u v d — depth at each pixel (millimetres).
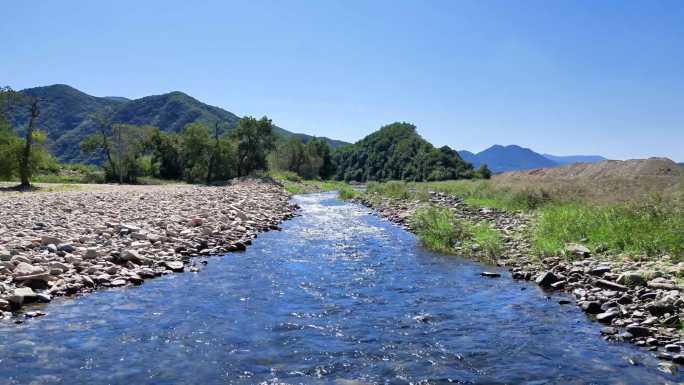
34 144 50594
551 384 7699
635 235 16312
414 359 8773
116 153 81938
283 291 13336
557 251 16531
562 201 28969
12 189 46156
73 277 12867
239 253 18875
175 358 8680
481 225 22781
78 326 10102
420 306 12055
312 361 8664
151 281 13969
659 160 45656
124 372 8047
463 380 7902
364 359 8781
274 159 113375
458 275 15398
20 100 49656
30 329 9820
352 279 14836
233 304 12023
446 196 42969
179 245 18016
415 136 175750
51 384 7531
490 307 11914
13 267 12727
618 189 29625
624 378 7828
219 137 89188
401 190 48000
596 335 9797
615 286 12172
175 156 91438
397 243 21734
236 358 8750
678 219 16859
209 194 42844
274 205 38062
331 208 40625
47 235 16547
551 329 10227
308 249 20016
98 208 26984
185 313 11203
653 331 9469
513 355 8906
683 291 11156
